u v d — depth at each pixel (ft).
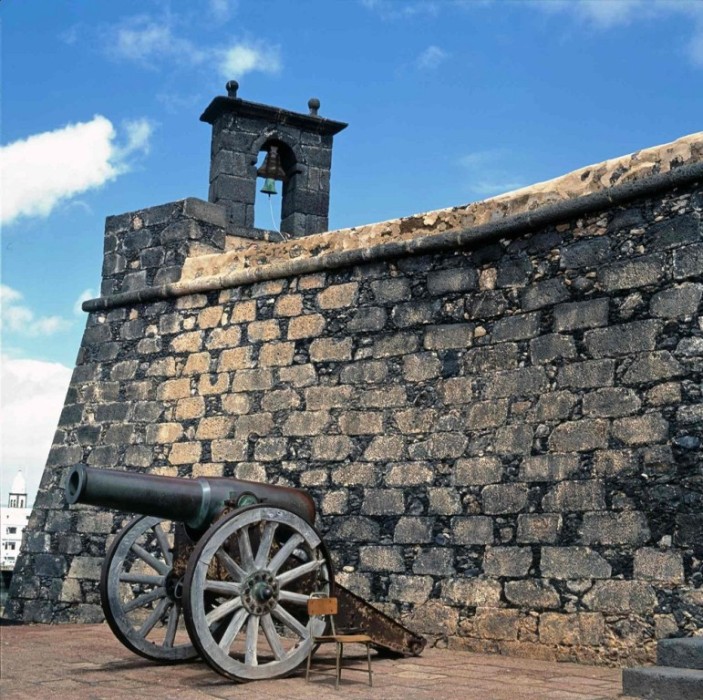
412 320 33.60
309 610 22.93
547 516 28.58
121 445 40.83
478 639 29.14
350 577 32.58
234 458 37.19
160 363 40.81
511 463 29.84
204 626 22.44
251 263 39.17
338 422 34.58
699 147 28.17
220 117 48.34
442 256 33.40
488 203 32.89
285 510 24.34
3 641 31.58
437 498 31.32
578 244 29.96
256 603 23.29
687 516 25.73
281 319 37.35
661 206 28.32
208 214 43.09
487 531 29.84
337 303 35.81
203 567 22.71
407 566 31.42
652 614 25.72
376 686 22.02
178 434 39.29
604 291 29.01
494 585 29.22
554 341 29.78
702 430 25.99
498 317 31.45
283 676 23.31
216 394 38.55
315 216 49.44
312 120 49.73
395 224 35.12
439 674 24.00
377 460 33.14
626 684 20.54
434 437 31.96
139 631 25.90
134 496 23.89
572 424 28.73
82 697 20.75
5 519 144.36
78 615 39.55
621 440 27.53
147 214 43.55
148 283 42.52
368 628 26.13
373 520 32.63
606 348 28.55
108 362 42.55
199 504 24.85
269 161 49.85
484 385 31.22
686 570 25.41
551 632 27.55
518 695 20.59
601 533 27.27
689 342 26.81
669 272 27.68
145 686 22.25
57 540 41.16
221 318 39.34
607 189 29.30
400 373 33.42
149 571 38.24
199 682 22.82
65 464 42.29
